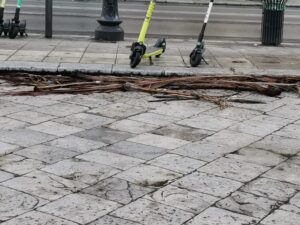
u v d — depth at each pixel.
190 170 4.28
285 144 4.96
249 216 3.57
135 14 15.34
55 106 5.89
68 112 5.70
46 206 3.61
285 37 11.90
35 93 6.30
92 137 4.96
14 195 3.75
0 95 6.21
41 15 13.89
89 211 3.57
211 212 3.60
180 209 3.63
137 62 7.21
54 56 7.91
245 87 6.73
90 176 4.11
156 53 7.75
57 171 4.18
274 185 4.07
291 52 9.22
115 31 9.62
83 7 16.42
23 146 4.67
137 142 4.88
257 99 6.45
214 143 4.92
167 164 4.39
